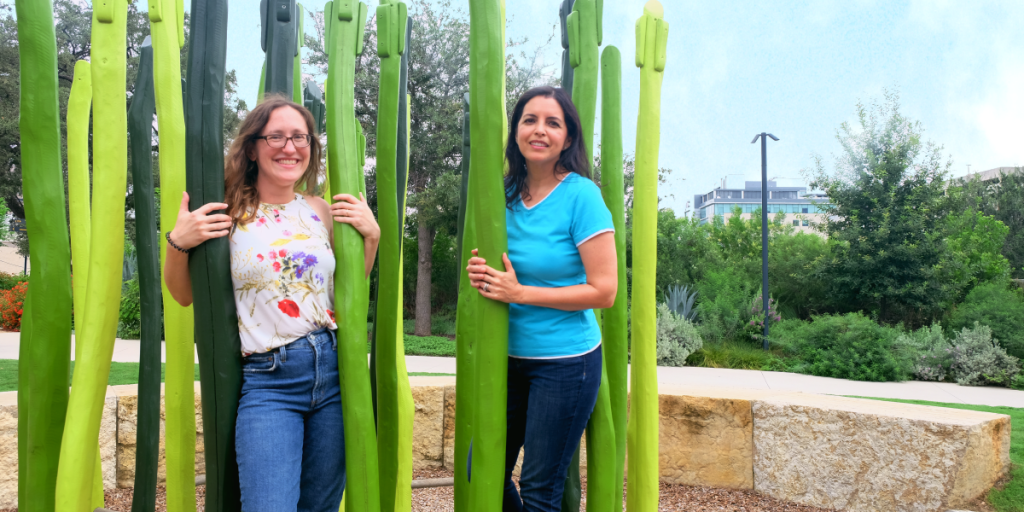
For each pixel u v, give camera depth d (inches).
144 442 73.4
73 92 81.6
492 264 59.1
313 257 62.5
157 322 74.4
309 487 63.9
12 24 796.6
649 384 73.5
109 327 65.6
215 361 59.4
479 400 59.1
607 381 67.7
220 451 60.0
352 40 63.1
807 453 139.9
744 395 154.7
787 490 142.6
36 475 66.8
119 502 138.6
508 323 60.3
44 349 66.8
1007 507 121.6
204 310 59.1
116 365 297.4
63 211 68.0
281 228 63.1
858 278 538.9
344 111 62.2
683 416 153.6
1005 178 1101.1
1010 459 144.0
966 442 120.8
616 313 69.5
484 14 58.9
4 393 141.6
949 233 544.1
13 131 730.2
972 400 279.3
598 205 60.6
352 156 62.6
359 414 59.7
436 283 757.3
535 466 62.9
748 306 486.6
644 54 72.2
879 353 352.5
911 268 521.0
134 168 71.6
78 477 62.9
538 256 61.4
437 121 587.8
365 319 62.0
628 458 75.2
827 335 383.2
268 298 60.9
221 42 59.2
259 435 58.3
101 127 64.4
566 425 62.3
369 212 62.9
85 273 80.7
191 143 58.5
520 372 64.3
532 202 64.7
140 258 72.6
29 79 65.1
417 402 165.3
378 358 69.4
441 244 743.7
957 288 519.2
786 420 143.3
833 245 566.3
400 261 80.6
